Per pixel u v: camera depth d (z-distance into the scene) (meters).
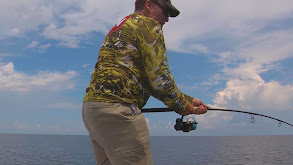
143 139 1.84
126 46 1.91
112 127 1.79
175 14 2.18
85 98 1.94
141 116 1.89
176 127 2.58
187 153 73.12
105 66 1.90
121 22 2.02
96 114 1.82
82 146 107.88
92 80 1.95
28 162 49.91
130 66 1.89
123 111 1.79
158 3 2.12
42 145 108.38
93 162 51.94
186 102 2.08
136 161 1.80
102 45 2.04
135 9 2.19
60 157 60.28
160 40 1.95
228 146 115.44
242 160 54.81
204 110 2.25
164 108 2.29
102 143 1.86
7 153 64.88
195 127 2.56
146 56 1.89
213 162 51.16
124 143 1.79
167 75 1.91
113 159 1.83
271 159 56.53
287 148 96.25
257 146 111.00
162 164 47.56
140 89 1.92
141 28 1.92
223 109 3.21
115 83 1.83
